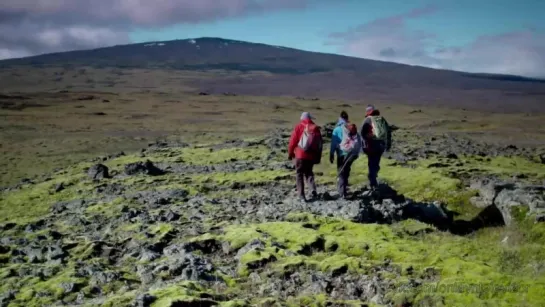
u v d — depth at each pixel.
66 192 23.84
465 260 9.50
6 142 49.25
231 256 11.02
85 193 23.30
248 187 21.92
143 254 11.16
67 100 130.88
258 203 17.17
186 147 39.31
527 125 76.88
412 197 19.05
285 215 13.90
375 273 9.17
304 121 16.06
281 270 9.45
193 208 16.69
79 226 15.88
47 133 58.75
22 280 9.68
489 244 11.79
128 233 13.70
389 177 22.39
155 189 22.41
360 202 14.52
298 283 9.04
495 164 29.02
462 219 16.05
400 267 9.32
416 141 43.78
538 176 24.64
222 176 24.28
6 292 9.02
